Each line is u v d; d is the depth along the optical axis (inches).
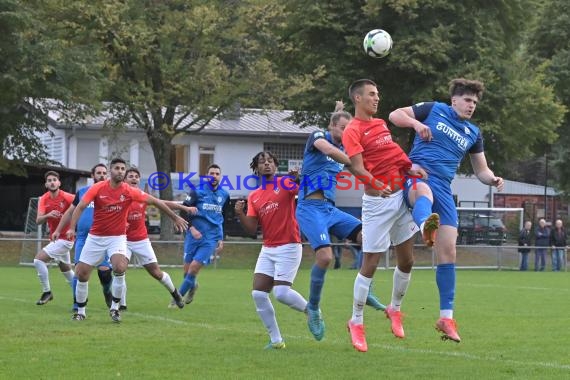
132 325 839.1
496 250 2345.0
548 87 2780.5
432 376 553.9
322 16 2647.6
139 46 2363.4
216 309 1016.9
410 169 625.0
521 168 5132.9
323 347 690.8
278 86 2534.5
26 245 2086.6
